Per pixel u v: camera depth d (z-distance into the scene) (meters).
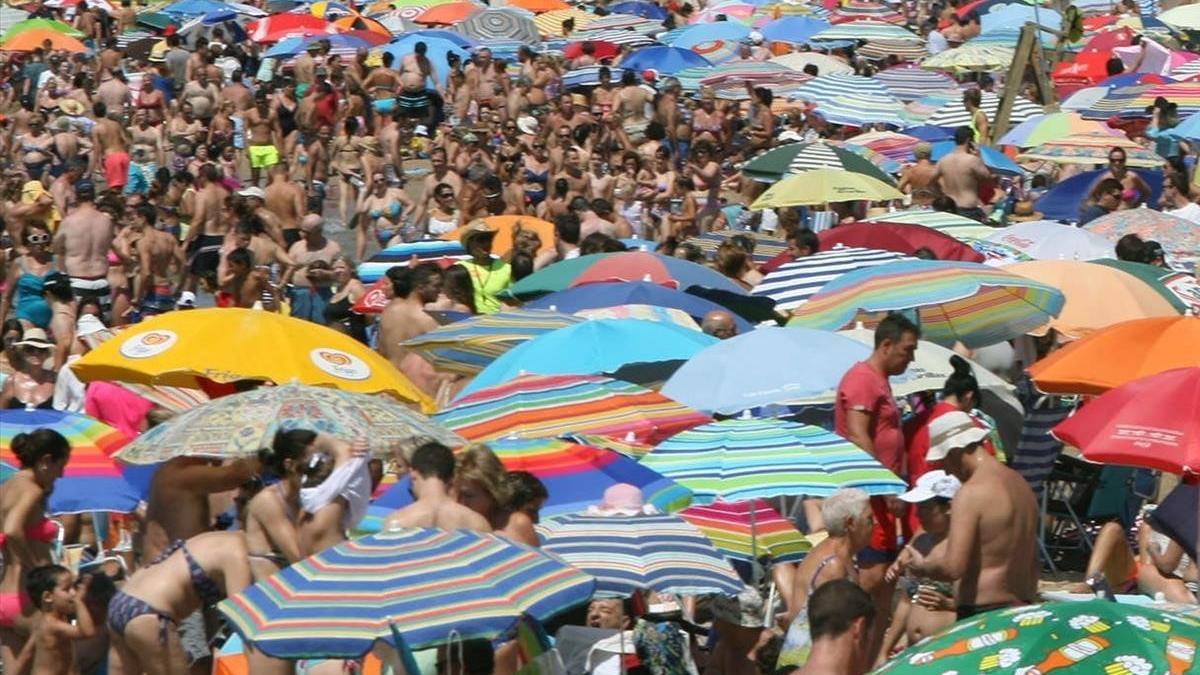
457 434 26.52
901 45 96.25
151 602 22.30
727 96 83.88
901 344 27.38
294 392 25.17
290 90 81.81
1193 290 37.69
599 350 30.53
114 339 29.22
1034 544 23.11
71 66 95.69
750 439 26.05
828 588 18.75
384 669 20.66
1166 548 26.05
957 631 16.89
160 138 80.50
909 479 28.08
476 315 36.56
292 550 22.83
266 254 53.88
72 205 64.69
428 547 19.44
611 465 25.81
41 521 26.86
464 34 102.44
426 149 84.00
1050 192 53.56
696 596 26.94
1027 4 98.50
